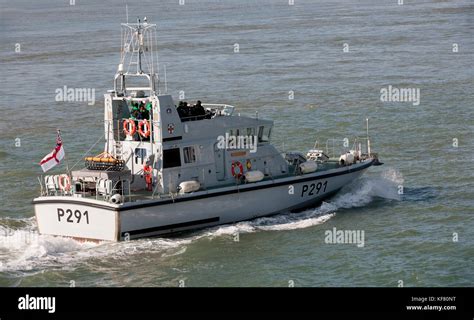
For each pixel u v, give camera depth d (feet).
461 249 309.63
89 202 309.01
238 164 339.77
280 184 342.23
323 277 288.71
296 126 522.88
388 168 418.51
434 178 400.47
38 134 526.98
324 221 341.62
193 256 305.12
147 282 285.64
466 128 502.38
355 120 535.19
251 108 588.91
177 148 324.80
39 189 398.01
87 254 306.55
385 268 294.66
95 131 532.32
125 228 309.83
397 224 337.31
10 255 307.37
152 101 320.50
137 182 328.70
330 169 360.48
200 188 327.06
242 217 337.31
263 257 305.53
